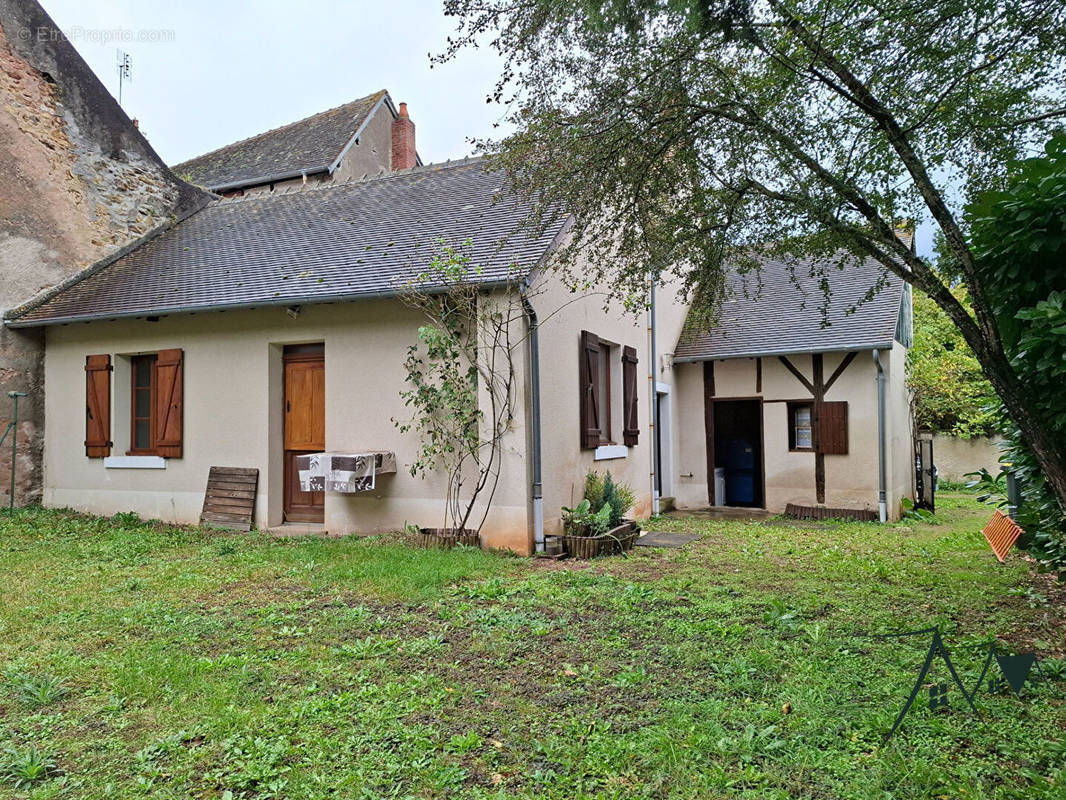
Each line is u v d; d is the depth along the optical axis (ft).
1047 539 15.96
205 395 29.73
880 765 8.89
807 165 14.14
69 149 35.76
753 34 13.39
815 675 12.03
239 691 11.45
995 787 8.42
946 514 39.11
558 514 26.35
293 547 24.32
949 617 15.80
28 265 33.55
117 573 20.38
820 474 38.17
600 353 32.40
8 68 33.45
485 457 24.77
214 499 29.04
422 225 30.71
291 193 41.09
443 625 15.23
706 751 9.37
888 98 14.71
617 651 13.50
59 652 13.47
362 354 26.96
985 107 14.66
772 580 19.94
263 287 28.04
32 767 8.84
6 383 32.24
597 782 8.64
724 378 41.27
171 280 31.71
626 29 14.10
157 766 9.08
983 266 11.76
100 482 31.94
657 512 37.73
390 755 9.32
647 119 15.72
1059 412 11.37
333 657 13.20
